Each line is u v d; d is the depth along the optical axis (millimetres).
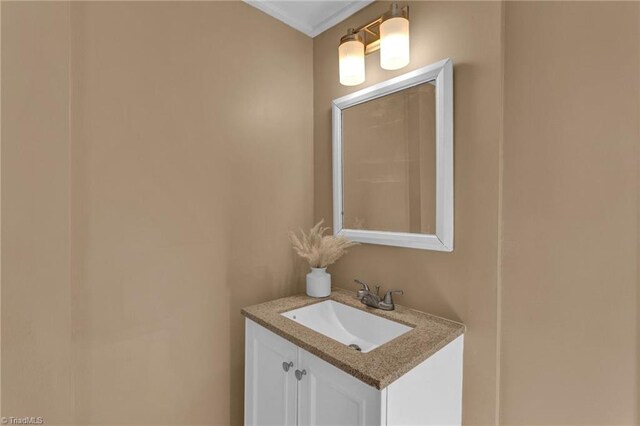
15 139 864
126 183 1051
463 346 1094
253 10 1401
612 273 856
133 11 1058
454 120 1110
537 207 971
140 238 1086
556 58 939
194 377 1233
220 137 1292
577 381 909
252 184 1407
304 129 1626
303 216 1625
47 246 914
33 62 884
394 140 1273
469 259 1080
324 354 896
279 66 1504
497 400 1033
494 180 1021
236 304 1358
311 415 954
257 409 1194
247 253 1394
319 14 1509
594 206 881
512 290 1017
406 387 842
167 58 1139
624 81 838
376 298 1269
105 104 1004
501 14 1009
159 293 1135
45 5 900
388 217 1302
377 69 1352
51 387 927
